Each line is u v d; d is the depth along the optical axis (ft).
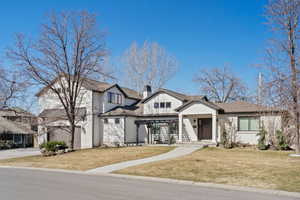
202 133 101.09
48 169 55.83
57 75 92.38
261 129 83.76
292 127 77.30
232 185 37.42
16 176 46.24
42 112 115.75
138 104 125.80
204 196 31.32
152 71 164.25
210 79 181.88
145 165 54.34
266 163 54.19
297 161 57.00
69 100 98.43
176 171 47.60
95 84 115.24
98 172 49.73
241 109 91.50
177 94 112.88
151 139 111.55
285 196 31.83
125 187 36.17
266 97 79.36
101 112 111.65
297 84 65.10
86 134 108.58
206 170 47.80
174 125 106.73
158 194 31.99
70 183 39.09
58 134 115.44
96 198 29.55
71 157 73.31
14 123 139.54
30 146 140.36
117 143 103.91
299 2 67.41
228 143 86.74
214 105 92.63
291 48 68.13
